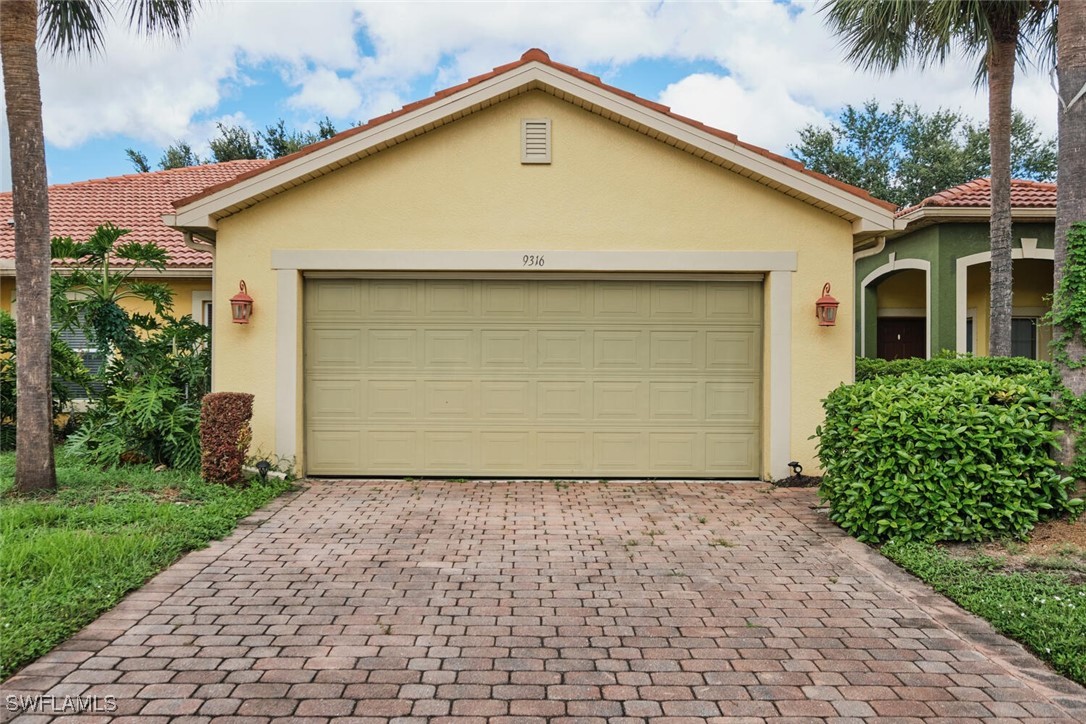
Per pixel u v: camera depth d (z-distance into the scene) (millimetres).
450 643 3941
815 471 8453
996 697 3373
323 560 5414
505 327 8594
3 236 12742
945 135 34031
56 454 9305
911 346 16922
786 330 8430
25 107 7289
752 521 6703
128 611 4355
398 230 8398
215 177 16781
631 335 8609
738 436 8641
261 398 8414
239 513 6711
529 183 8406
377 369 8602
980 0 9844
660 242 8422
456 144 8398
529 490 8023
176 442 8359
